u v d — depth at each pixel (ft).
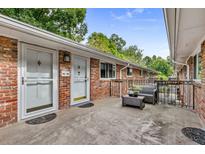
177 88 30.63
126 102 17.31
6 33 10.14
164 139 8.65
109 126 10.80
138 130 10.05
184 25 9.09
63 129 10.09
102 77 24.54
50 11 45.14
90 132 9.62
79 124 11.16
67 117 12.99
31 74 12.82
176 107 17.34
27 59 12.44
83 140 8.46
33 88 13.05
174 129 10.22
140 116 13.47
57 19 47.16
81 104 18.88
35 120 12.01
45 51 14.01
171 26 8.98
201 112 12.43
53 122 11.57
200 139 8.63
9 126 10.53
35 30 10.25
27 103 12.48
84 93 20.06
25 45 12.13
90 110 15.70
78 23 54.39
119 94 28.55
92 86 21.49
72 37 52.65
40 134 9.20
